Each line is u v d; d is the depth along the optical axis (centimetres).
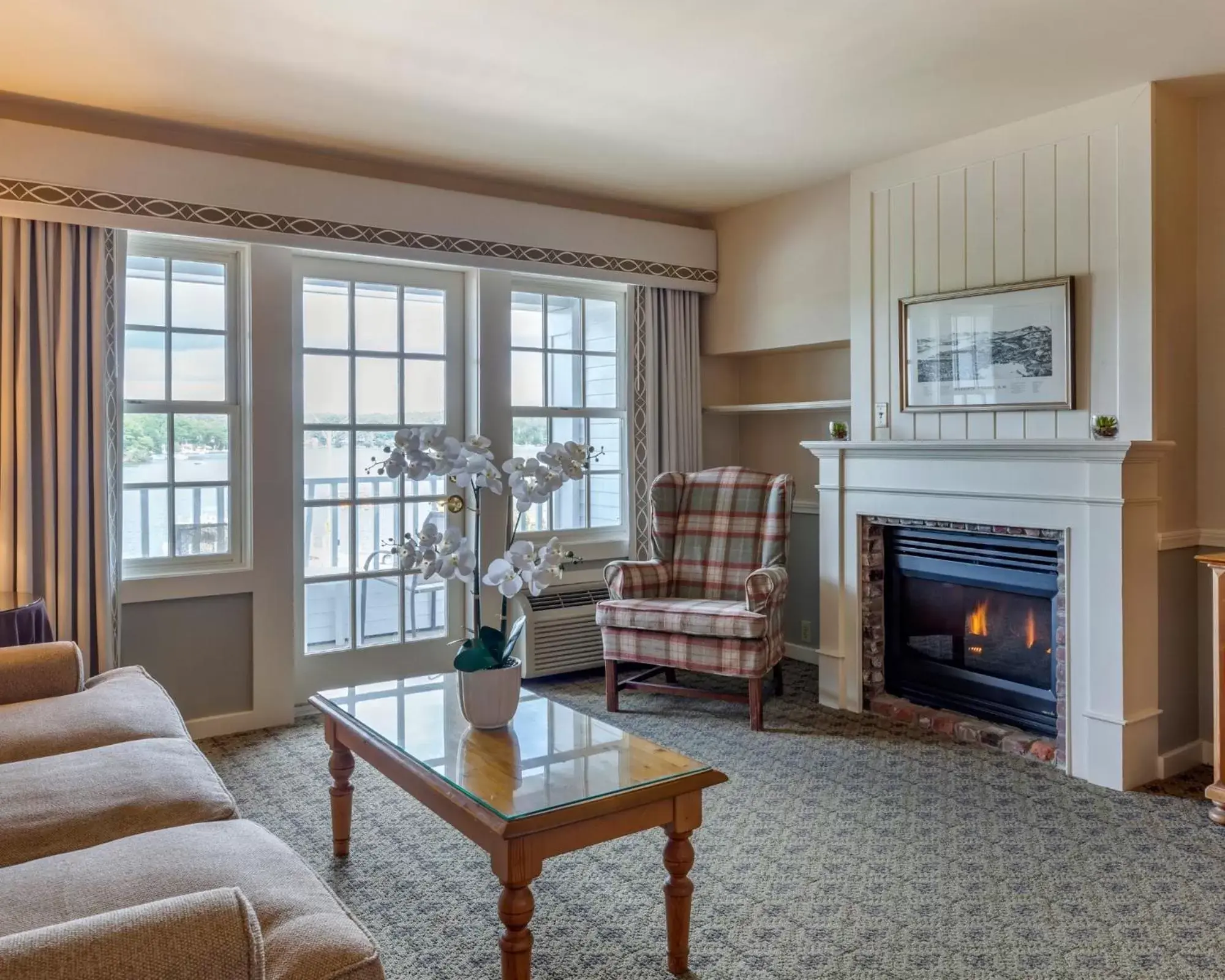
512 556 245
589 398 488
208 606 371
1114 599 308
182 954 97
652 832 278
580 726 243
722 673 379
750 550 430
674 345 488
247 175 363
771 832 276
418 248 405
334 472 421
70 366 334
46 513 331
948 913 227
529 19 264
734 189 447
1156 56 291
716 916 227
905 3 255
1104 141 324
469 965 206
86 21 264
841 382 472
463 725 244
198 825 171
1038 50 287
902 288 394
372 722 246
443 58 291
